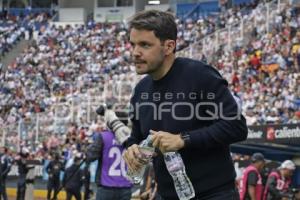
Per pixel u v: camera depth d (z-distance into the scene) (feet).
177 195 16.99
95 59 188.75
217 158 16.63
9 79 184.65
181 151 16.43
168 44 16.63
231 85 116.57
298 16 130.11
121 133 18.88
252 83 113.60
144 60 16.49
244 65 122.62
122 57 184.65
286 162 55.42
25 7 246.68
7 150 119.55
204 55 133.39
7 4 247.91
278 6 135.33
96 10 239.50
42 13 241.35
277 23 131.34
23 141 129.08
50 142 125.08
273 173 53.52
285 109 98.02
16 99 169.99
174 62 17.13
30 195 101.96
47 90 172.14
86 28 215.10
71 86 168.04
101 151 39.14
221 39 138.41
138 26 16.39
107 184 39.14
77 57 192.85
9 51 209.77
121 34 204.74
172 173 16.19
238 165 83.41
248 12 166.81
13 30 224.53
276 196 52.85
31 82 179.73
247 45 130.82
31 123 130.21
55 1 247.09
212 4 203.41
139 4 236.02
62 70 185.37
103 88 134.92
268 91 107.34
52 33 216.13
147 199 59.31
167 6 224.74
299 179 80.23
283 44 122.83
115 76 154.61
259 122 94.12
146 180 59.77
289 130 73.77
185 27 183.62
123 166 38.93
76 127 125.90
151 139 15.84
